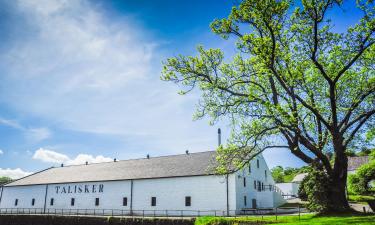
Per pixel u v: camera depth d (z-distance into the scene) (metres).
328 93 24.77
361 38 20.70
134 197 46.84
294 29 21.31
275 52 21.28
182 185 42.81
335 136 22.19
